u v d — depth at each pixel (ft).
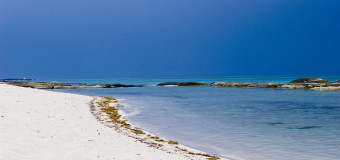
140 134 51.75
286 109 92.43
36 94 99.09
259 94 166.30
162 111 87.56
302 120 69.31
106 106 96.37
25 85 256.11
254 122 66.64
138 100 129.59
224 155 39.29
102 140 42.50
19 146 32.78
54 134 42.06
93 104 98.94
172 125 62.59
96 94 181.37
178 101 123.85
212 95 163.22
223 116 76.59
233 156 38.86
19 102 70.18
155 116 76.43
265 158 37.91
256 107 98.89
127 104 109.40
